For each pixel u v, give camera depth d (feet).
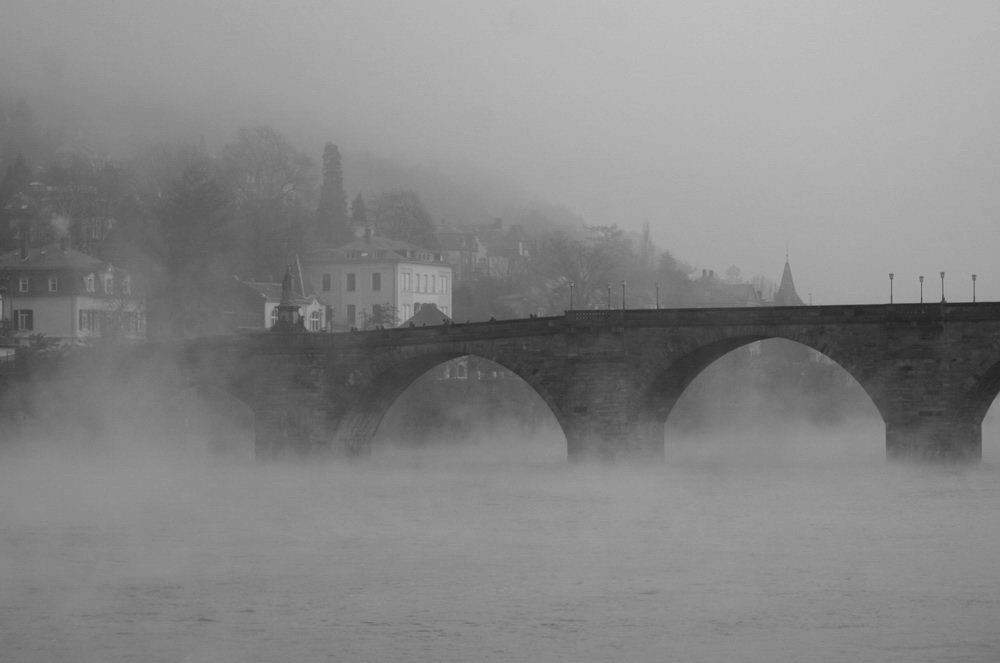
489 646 416.67
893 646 413.80
